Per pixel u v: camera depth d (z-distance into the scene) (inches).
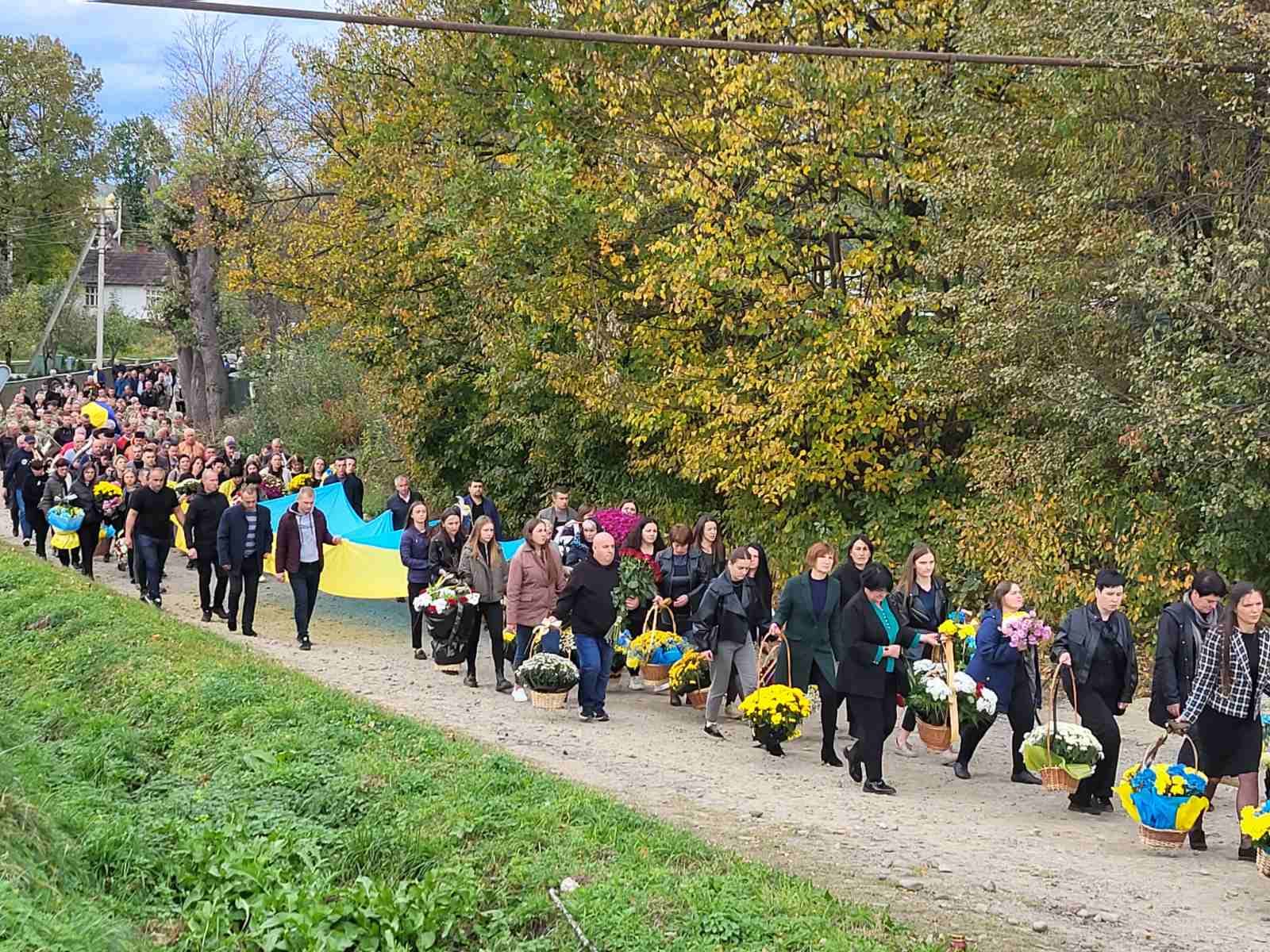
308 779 405.7
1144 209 681.0
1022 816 430.3
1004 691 474.6
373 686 622.2
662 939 290.7
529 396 1042.1
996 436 757.9
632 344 917.8
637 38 418.0
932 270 749.9
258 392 1688.0
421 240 1044.5
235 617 764.0
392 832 362.3
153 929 323.3
